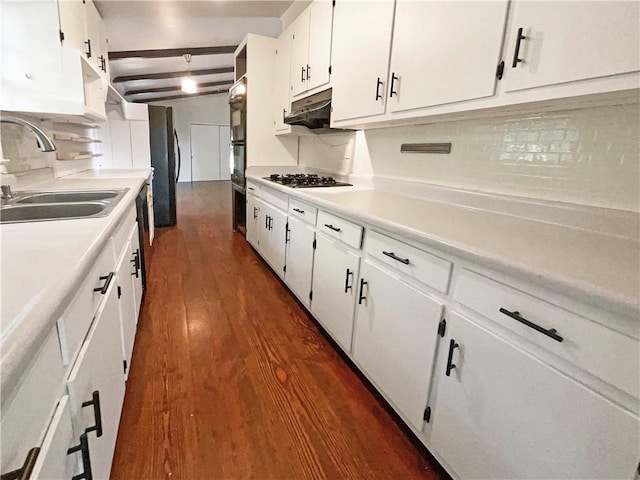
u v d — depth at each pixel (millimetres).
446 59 1396
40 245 893
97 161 4328
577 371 748
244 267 3291
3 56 1742
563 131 1277
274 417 1472
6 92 1770
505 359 904
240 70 4094
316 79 2596
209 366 1796
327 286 1952
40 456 554
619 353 668
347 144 2842
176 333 2102
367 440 1376
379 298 1461
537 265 814
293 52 3059
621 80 869
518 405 877
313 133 3350
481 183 1631
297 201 2354
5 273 705
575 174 1251
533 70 1073
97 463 891
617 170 1138
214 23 3943
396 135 2227
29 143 2166
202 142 10930
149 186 3643
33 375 548
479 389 992
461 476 1084
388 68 1757
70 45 2008
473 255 951
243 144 3818
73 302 757
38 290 629
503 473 929
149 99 9531
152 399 1545
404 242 1288
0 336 483
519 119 1434
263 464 1258
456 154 1762
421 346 1220
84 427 789
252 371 1768
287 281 2652
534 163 1388
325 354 1936
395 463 1281
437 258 1127
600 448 712
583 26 932
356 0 1997
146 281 2695
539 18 1040
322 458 1291
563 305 761
